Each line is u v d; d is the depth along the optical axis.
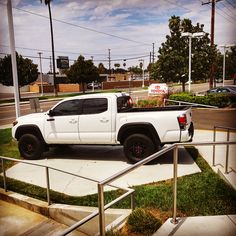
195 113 17.55
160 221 3.89
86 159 8.20
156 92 21.50
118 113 7.52
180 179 5.96
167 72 26.86
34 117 8.46
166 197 5.08
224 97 19.70
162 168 6.98
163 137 7.21
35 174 7.12
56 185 6.29
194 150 8.33
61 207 5.23
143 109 7.88
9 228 4.97
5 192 6.16
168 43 26.91
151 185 5.84
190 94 21.56
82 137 7.91
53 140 8.23
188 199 4.87
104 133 7.70
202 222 3.82
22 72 35.44
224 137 10.21
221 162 6.91
